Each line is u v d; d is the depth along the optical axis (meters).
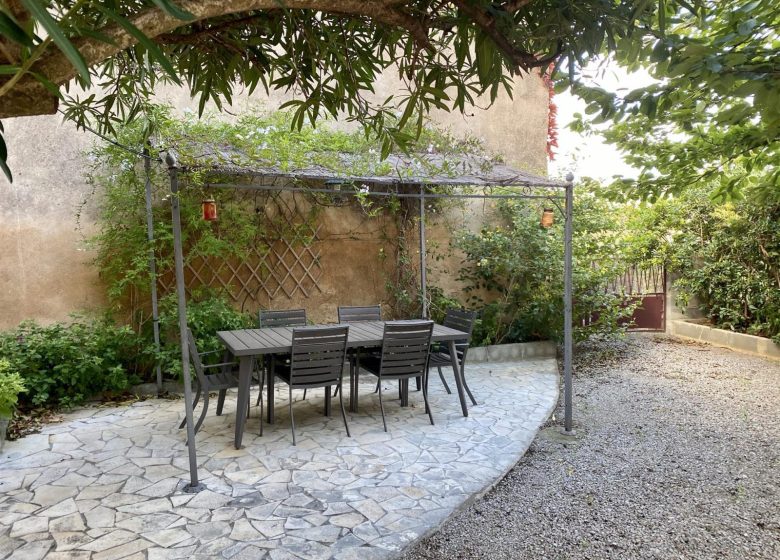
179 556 2.55
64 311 5.52
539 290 7.54
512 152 8.48
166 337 5.72
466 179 4.97
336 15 1.80
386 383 6.23
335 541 2.70
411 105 1.88
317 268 6.90
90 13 1.29
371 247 7.26
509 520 3.03
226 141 4.70
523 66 1.61
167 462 3.75
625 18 1.56
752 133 2.94
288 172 4.37
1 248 5.27
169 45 1.93
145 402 5.27
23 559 2.52
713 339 8.46
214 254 5.92
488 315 7.66
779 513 3.10
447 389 5.72
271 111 6.16
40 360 5.02
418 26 1.52
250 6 1.08
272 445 4.11
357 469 3.64
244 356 4.11
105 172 5.60
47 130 5.41
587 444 4.27
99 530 2.80
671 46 1.86
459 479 3.48
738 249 8.13
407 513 3.01
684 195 8.73
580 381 6.30
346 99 1.95
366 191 5.21
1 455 3.88
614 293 8.38
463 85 1.80
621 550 2.71
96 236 5.52
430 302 7.26
